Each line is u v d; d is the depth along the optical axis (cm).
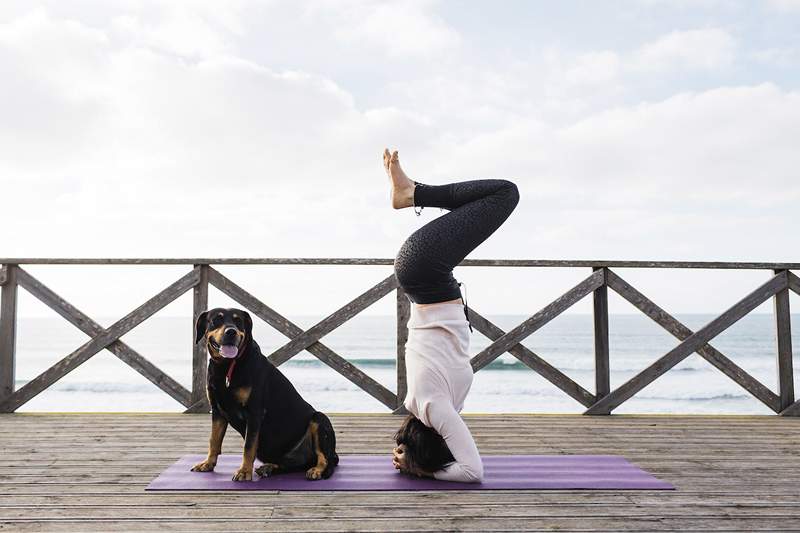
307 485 260
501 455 326
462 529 207
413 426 276
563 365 2191
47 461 305
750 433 390
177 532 204
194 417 434
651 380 464
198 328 287
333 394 1477
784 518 221
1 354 457
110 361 2103
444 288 277
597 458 314
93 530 206
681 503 238
